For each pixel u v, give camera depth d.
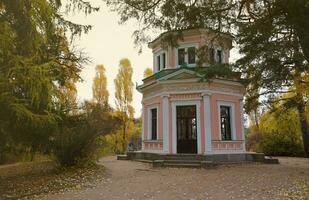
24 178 13.05
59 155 14.12
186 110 20.22
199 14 12.70
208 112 19.33
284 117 22.22
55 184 11.27
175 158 18.45
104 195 9.26
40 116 9.17
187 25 13.19
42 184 11.35
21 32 8.63
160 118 20.66
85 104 16.02
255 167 16.81
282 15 11.37
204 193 9.34
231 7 12.81
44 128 10.35
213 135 19.36
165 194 9.27
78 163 14.44
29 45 8.73
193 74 19.58
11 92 8.36
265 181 11.43
